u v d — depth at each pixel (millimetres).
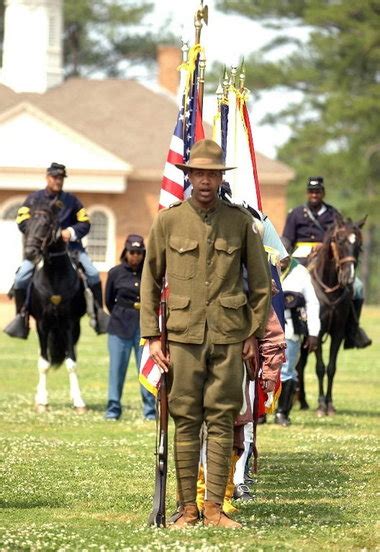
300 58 98188
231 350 13586
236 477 15969
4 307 71750
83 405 26469
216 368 13602
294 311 24078
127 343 25234
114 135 81312
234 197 16984
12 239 76062
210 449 13742
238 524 13891
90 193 78438
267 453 20203
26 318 26375
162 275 13891
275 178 81562
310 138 94312
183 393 13641
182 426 13766
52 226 25141
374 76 96125
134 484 17016
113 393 25141
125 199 78875
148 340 13906
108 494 16203
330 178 94875
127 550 12570
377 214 95062
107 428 23469
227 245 13625
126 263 25531
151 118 83125
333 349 26828
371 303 114062
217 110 17438
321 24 95125
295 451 20453
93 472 17938
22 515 14773
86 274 26500
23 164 75750
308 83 96938
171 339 13617
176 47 92188
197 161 13578
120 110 83375
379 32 91375
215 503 13891
